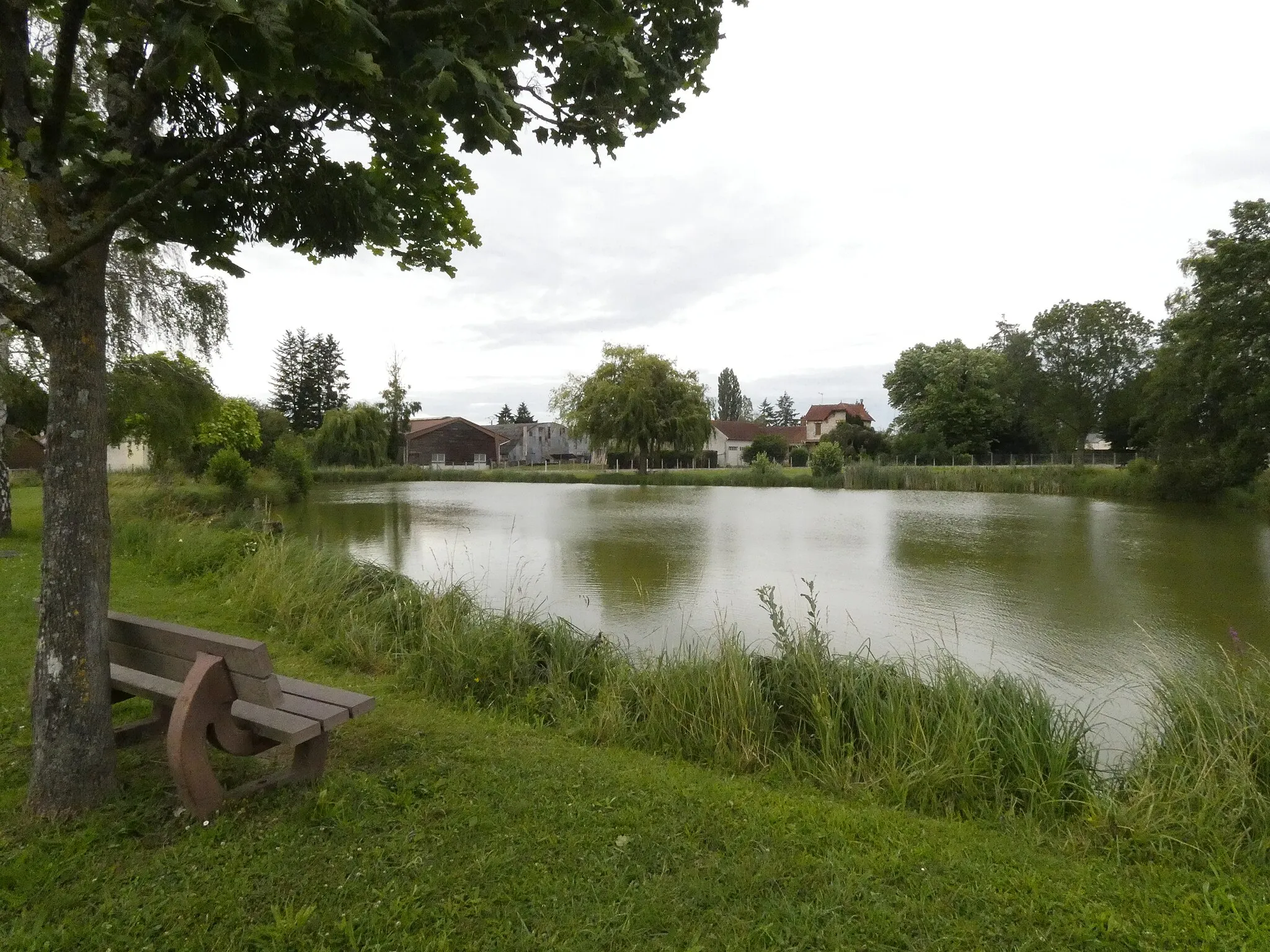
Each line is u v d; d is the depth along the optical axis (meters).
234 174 3.46
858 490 37.91
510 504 29.11
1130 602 10.18
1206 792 3.60
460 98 2.74
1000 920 2.56
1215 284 27.64
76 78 4.64
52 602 2.97
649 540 16.95
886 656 6.21
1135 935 2.50
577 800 3.33
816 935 2.43
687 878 2.73
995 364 58.66
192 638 3.07
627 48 3.45
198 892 2.55
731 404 110.38
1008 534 18.34
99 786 3.05
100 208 2.92
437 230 4.11
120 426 13.52
